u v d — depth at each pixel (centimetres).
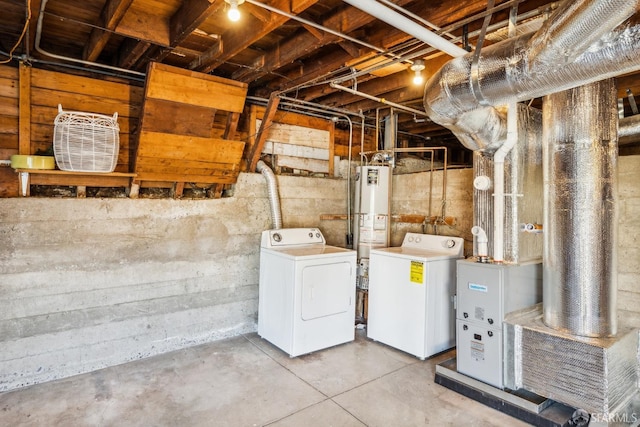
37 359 255
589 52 140
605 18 117
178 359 294
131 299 292
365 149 461
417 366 287
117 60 283
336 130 438
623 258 255
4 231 244
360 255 377
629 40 132
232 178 330
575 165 204
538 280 259
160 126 274
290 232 353
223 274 338
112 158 262
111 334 283
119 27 211
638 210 248
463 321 247
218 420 213
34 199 254
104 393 241
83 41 262
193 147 290
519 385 220
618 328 216
